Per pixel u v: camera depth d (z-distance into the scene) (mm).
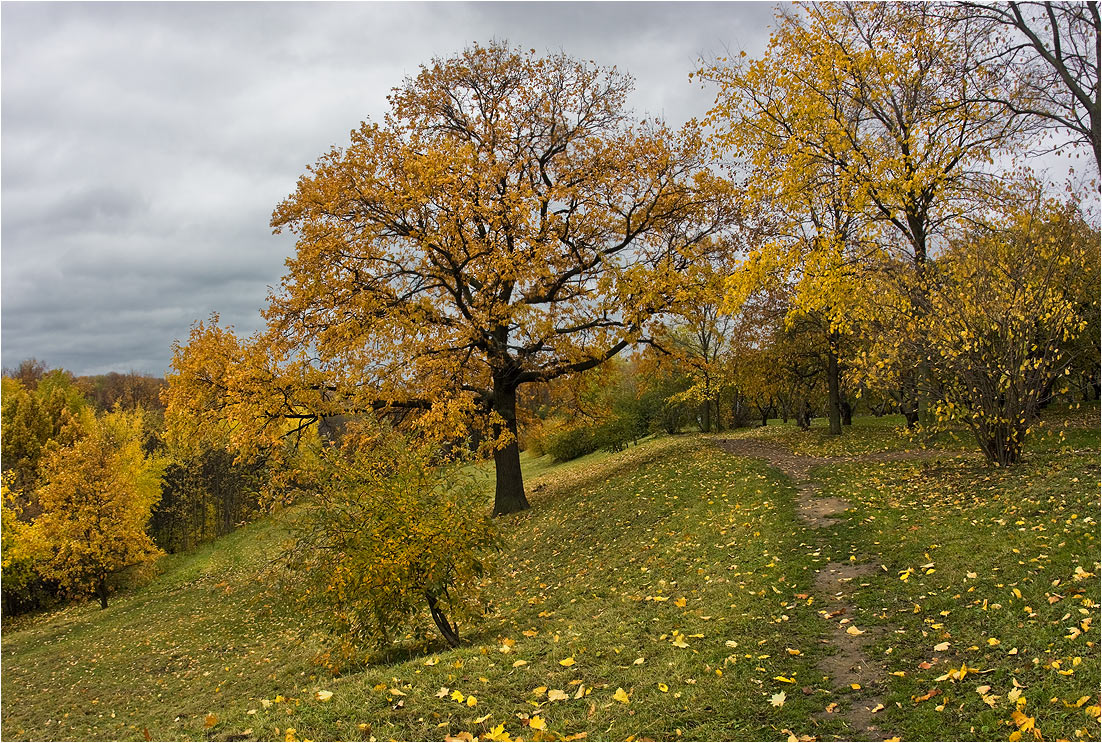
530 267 16422
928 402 12125
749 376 26172
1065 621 5340
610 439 33906
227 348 16656
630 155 18391
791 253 13461
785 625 6504
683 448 24438
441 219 16344
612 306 17375
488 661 6477
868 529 9359
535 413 23078
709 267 18141
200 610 18516
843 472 14523
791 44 15203
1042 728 4031
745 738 4555
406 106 19531
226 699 8898
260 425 16141
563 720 4977
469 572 8297
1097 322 13062
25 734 10180
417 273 16656
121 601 25094
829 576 7789
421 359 16438
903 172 13344
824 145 14219
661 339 20234
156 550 25719
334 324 16484
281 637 12836
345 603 8062
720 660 5844
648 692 5379
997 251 11117
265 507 9844
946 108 14078
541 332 16875
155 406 64750
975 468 11867
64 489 23812
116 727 9094
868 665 5422
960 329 10672
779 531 9938
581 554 12617
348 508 8305
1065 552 6773
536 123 19578
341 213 16578
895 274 12016
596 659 6270
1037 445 13492
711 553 9672
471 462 10141
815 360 26781
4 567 26344
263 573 9398
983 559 7203
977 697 4574
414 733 4973
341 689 6258
